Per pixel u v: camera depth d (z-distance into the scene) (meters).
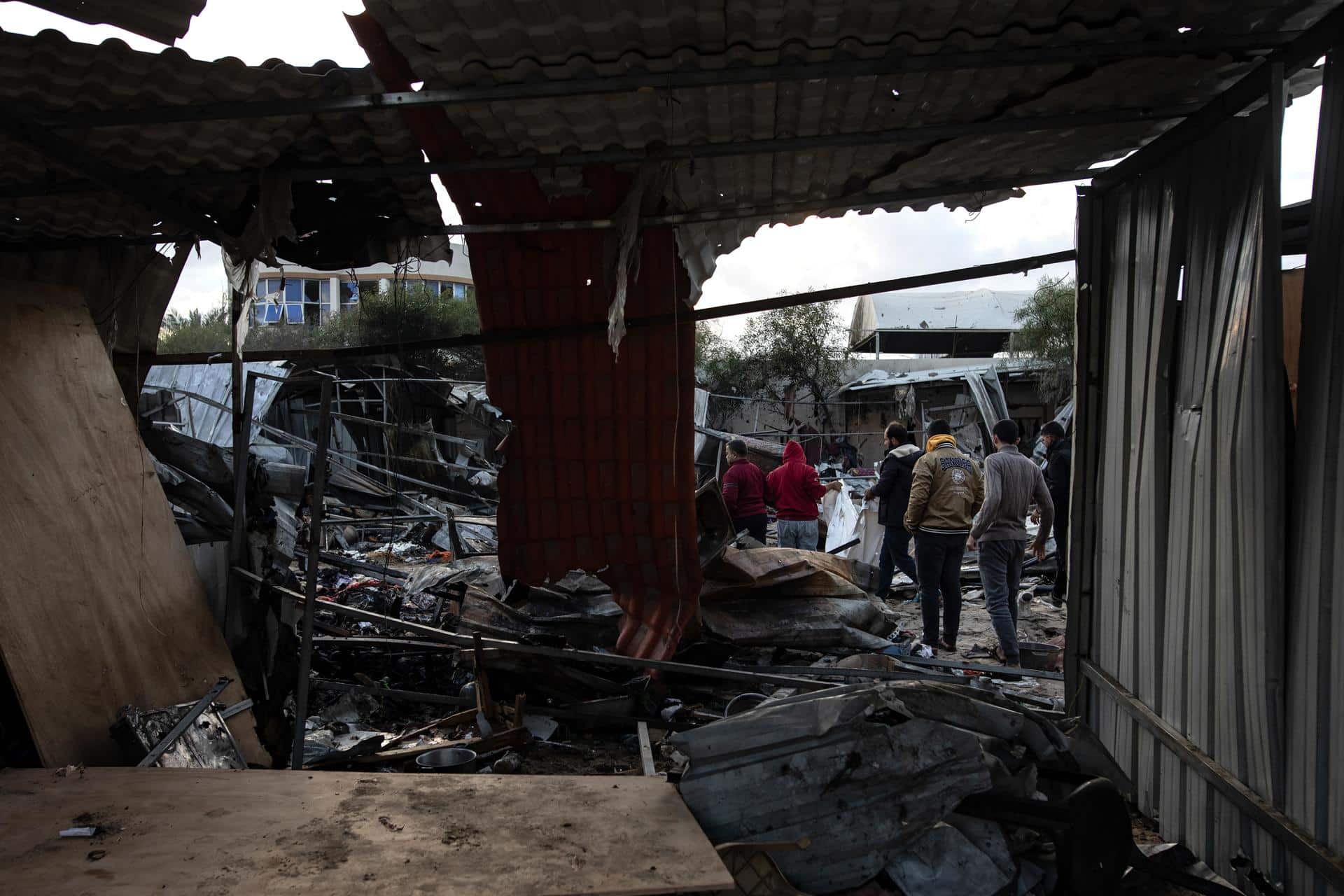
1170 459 3.67
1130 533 4.03
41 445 3.92
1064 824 2.94
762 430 31.17
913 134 3.74
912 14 2.94
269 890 2.47
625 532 5.35
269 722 4.60
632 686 5.28
